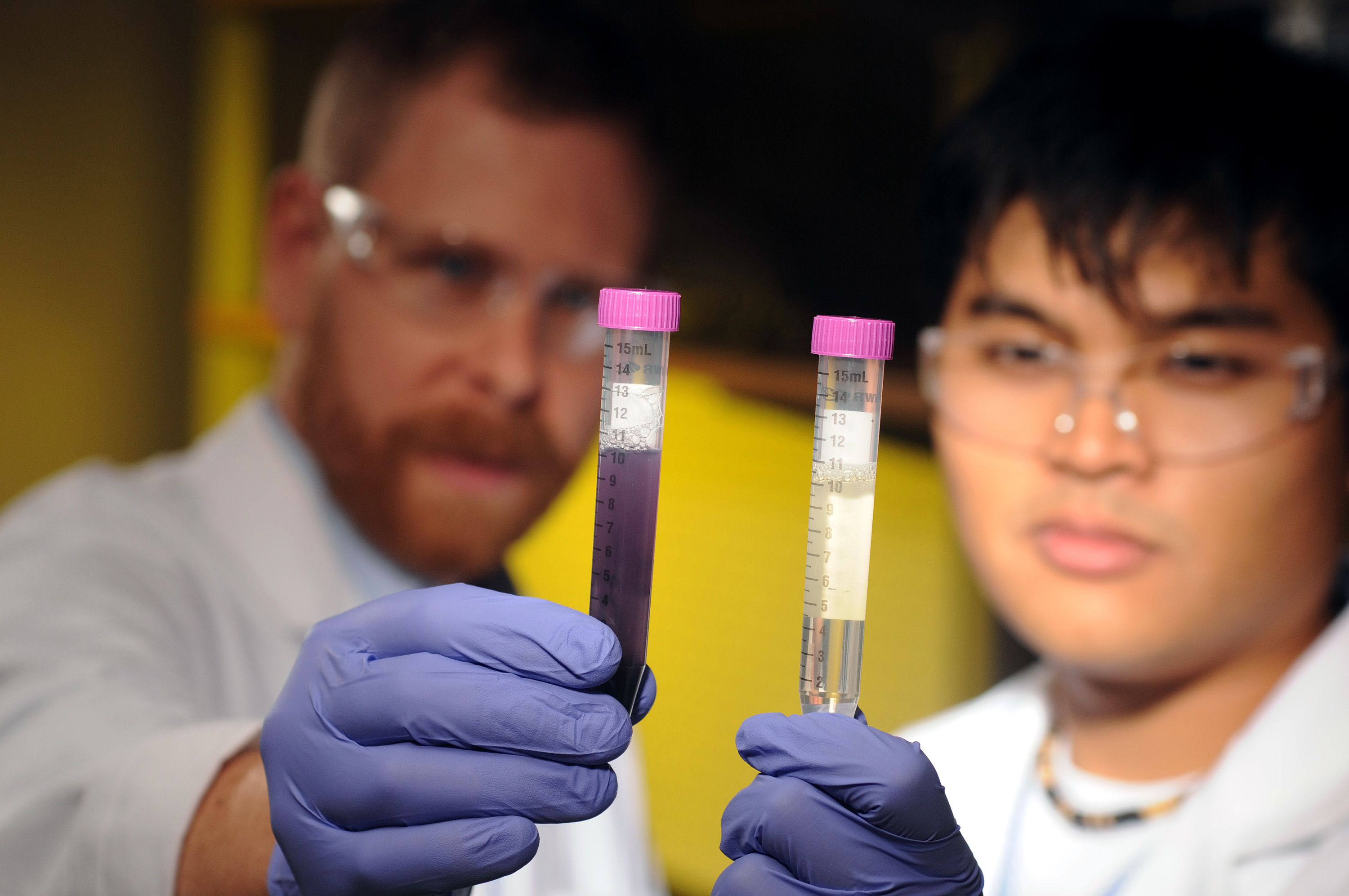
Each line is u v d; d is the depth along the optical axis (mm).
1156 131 665
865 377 539
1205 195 660
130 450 1542
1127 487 673
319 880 541
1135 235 662
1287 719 669
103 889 573
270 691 796
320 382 864
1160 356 674
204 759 582
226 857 564
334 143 890
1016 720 763
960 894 552
